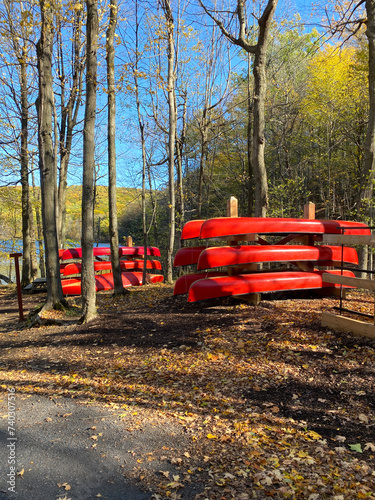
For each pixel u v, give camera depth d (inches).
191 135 797.9
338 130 709.3
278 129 784.3
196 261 349.4
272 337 221.0
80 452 128.2
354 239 205.6
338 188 908.6
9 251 854.5
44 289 593.0
